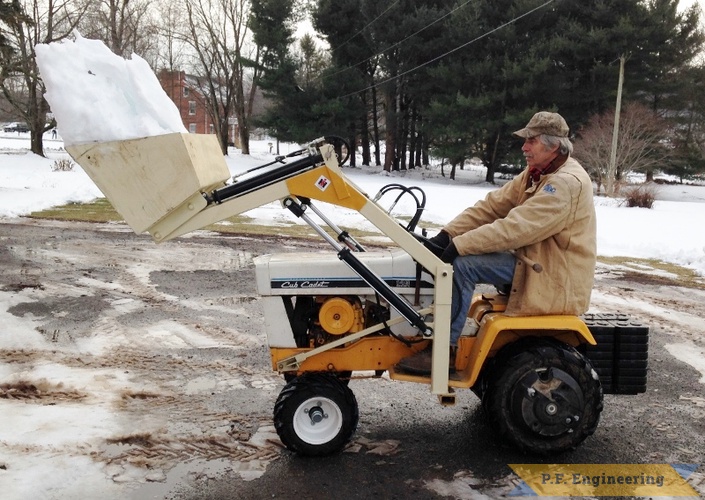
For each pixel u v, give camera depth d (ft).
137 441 12.19
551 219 10.74
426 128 108.68
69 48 10.07
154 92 10.50
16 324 19.57
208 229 39.88
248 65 122.93
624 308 23.58
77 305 21.94
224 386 15.15
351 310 11.75
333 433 11.50
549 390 11.07
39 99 105.50
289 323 11.94
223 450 11.90
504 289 12.36
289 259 12.25
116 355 17.15
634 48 98.32
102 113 9.95
